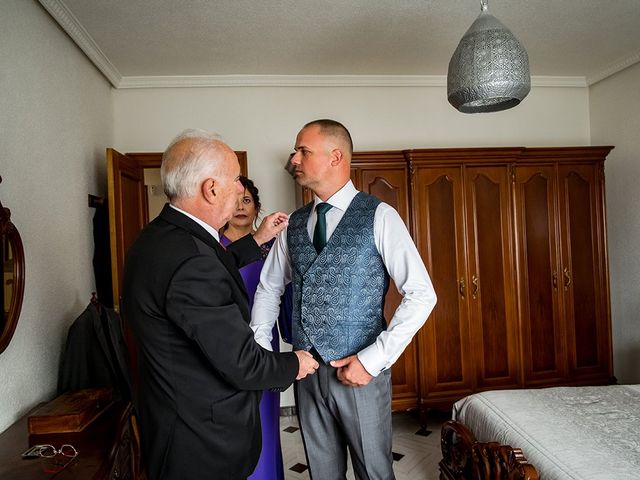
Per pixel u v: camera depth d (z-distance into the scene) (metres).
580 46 3.26
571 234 3.52
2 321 1.65
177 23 2.65
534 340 3.48
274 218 1.73
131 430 1.96
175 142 1.23
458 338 3.32
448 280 3.31
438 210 3.31
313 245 1.57
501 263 3.38
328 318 1.50
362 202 1.55
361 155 3.24
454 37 2.98
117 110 3.52
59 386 2.14
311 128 1.53
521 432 1.69
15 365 1.81
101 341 2.12
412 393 3.29
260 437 1.35
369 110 3.77
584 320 3.53
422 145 3.82
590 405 1.90
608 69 3.72
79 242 2.60
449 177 3.32
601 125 3.91
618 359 3.85
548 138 3.99
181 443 1.17
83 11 2.45
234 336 1.12
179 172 1.19
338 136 1.53
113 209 2.71
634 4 2.64
